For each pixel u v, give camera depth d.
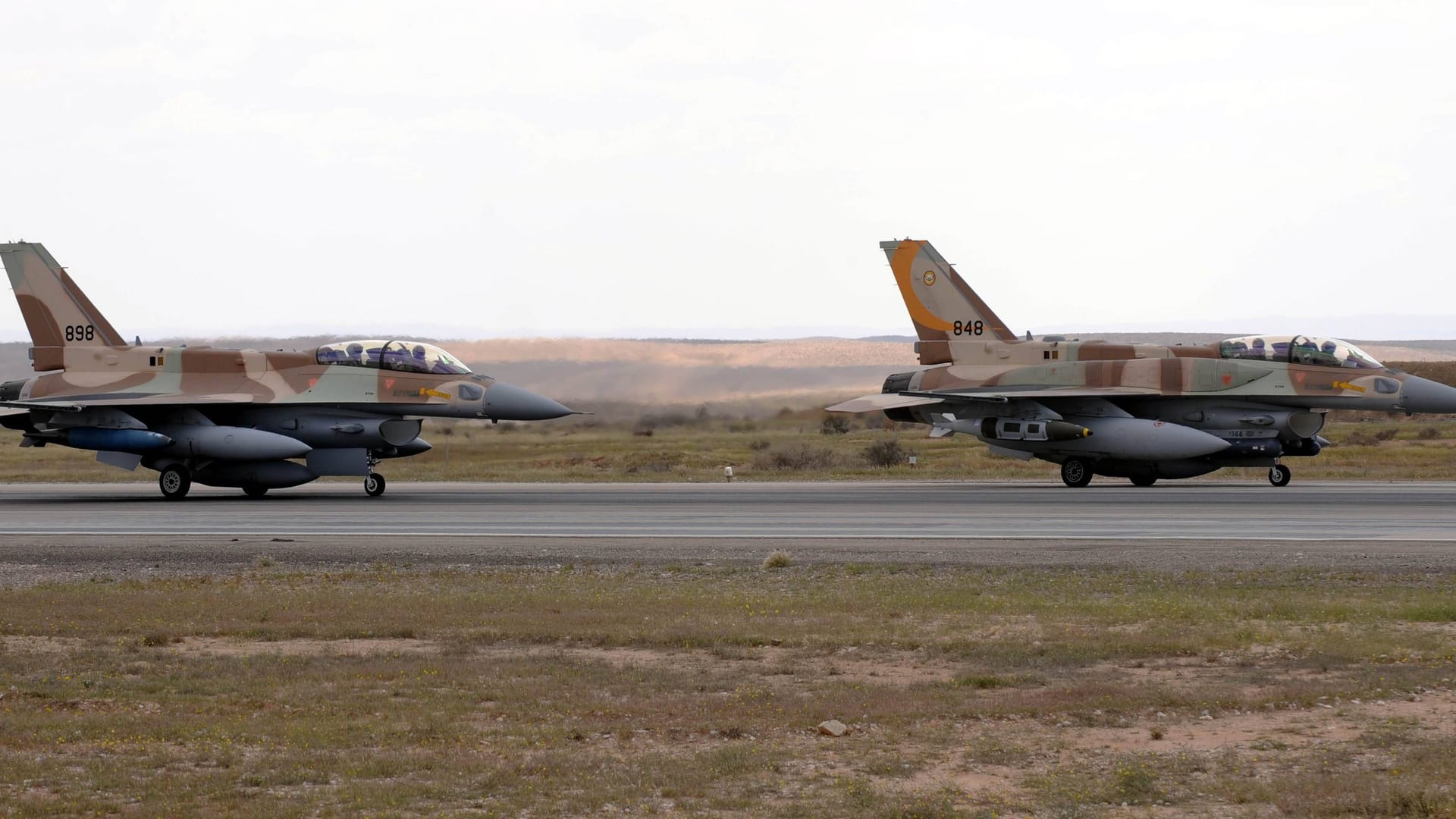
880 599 40.69
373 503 84.81
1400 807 18.89
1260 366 92.56
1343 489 87.44
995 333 101.69
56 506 84.44
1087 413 95.50
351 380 92.19
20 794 20.36
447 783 20.83
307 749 23.06
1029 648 32.03
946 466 127.50
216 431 88.94
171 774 21.55
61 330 95.81
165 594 43.94
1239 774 20.95
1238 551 52.19
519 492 94.44
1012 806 19.41
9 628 36.56
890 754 22.50
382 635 35.44
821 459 128.38
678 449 150.38
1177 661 30.41
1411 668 28.97
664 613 38.16
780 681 29.00
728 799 19.89
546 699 27.06
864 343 159.88
